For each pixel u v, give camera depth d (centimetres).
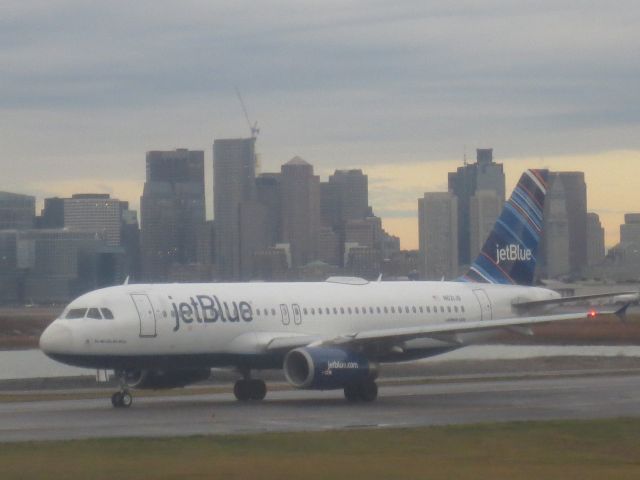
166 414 16425
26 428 14475
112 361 17588
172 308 18112
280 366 19412
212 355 18650
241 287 19512
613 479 10194
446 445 12569
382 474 10419
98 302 17612
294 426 14662
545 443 12756
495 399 18862
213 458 11488
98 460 11312
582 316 19188
